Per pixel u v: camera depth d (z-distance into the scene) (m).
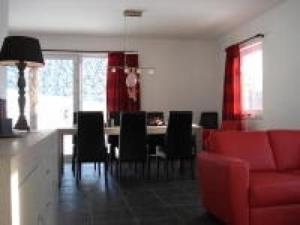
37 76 7.20
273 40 5.45
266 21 5.66
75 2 5.01
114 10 5.44
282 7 5.17
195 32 7.08
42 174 1.90
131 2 5.04
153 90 7.61
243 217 2.86
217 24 6.44
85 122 5.00
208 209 3.45
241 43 6.42
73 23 6.25
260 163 3.52
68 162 7.13
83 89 7.46
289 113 5.04
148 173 5.43
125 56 7.39
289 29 5.00
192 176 5.32
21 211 1.34
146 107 7.58
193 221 3.29
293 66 4.93
